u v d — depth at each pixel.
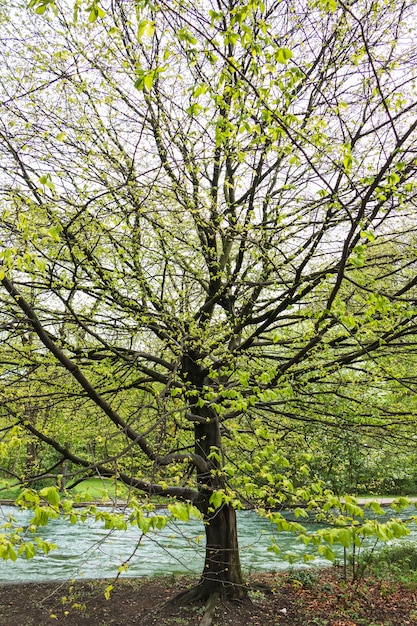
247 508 3.60
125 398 8.25
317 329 5.20
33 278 5.79
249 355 7.33
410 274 6.67
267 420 7.70
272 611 7.94
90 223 5.56
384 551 11.05
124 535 13.99
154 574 10.37
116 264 7.07
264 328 7.29
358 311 6.04
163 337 7.38
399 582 9.48
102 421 8.34
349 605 8.23
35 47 5.90
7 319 6.16
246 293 8.30
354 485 9.10
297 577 9.70
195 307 8.79
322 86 6.27
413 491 14.95
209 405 4.29
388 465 8.91
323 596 8.70
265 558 11.76
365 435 7.42
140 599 8.67
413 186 4.59
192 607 7.89
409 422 6.72
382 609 8.15
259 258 6.93
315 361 6.73
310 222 6.25
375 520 2.74
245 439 4.57
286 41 6.48
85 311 7.22
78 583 9.70
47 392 7.62
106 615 7.97
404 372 6.80
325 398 7.19
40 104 5.94
